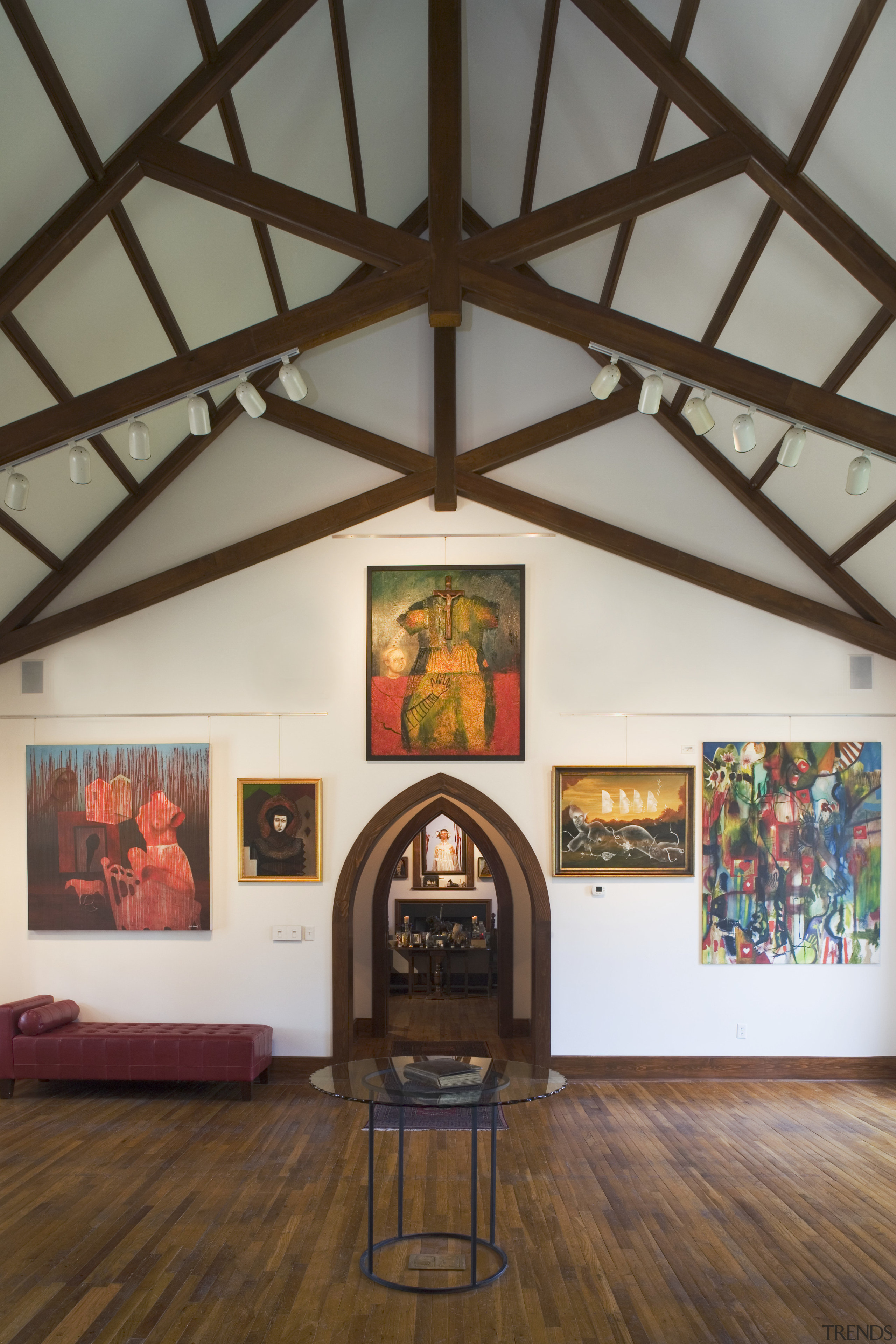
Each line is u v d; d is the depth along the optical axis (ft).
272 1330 14.84
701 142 18.84
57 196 18.85
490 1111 25.88
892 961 29.12
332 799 29.73
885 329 20.27
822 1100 26.86
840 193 18.21
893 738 29.60
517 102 23.35
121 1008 29.25
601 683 29.89
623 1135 23.91
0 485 24.66
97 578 29.99
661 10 17.94
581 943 29.17
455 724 29.81
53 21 16.28
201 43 18.20
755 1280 16.43
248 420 30.22
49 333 21.53
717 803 29.50
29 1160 22.26
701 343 20.49
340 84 21.80
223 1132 24.36
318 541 30.12
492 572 30.04
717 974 29.09
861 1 15.42
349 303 19.01
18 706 30.01
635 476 29.84
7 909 29.68
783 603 28.99
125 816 29.63
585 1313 15.33
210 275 23.82
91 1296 15.89
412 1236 18.08
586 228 18.86
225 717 29.91
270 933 29.30
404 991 44.11
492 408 29.78
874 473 24.22
